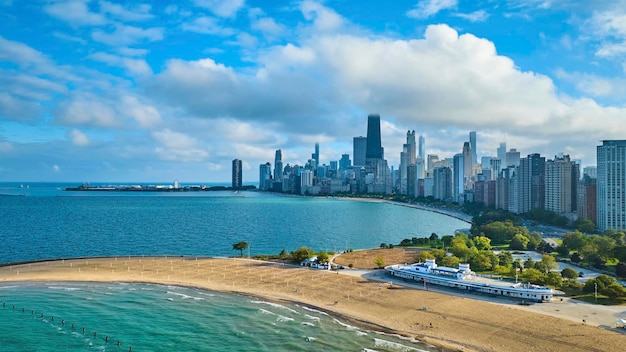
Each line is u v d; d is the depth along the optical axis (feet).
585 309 531.91
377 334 465.88
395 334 465.88
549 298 563.07
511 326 479.41
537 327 474.90
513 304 555.69
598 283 588.91
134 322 496.64
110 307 546.67
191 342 443.73
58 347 428.56
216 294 608.19
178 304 561.84
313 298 588.50
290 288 634.02
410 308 544.21
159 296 595.06
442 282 639.76
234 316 519.19
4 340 442.91
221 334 464.24
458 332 467.93
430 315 518.78
